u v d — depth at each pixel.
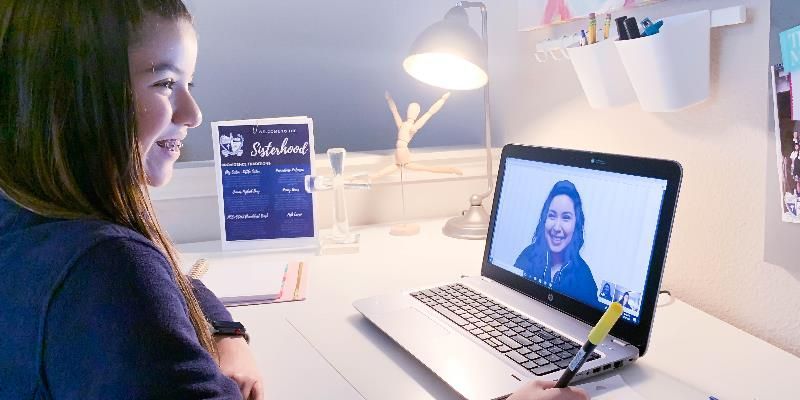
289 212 1.48
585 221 0.96
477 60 1.38
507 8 1.59
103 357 0.47
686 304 1.06
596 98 1.16
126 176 0.56
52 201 0.53
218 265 1.35
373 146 2.17
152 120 0.58
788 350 0.89
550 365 0.81
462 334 0.91
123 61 0.53
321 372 0.85
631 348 0.84
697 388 0.77
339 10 2.03
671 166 0.84
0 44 0.52
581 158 0.99
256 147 1.48
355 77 2.12
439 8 1.95
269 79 2.10
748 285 0.96
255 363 0.86
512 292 1.07
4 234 0.53
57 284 0.47
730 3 0.92
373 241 1.50
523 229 1.09
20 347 0.48
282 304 1.11
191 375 0.50
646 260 0.85
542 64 1.45
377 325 0.96
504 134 1.70
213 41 2.01
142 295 0.49
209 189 1.55
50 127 0.52
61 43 0.51
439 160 1.70
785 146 0.85
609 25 1.08
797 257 0.86
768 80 0.87
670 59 0.94
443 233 1.55
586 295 0.93
